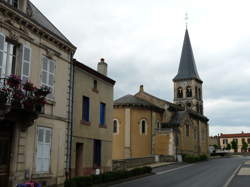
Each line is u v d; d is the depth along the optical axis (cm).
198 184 1861
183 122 4703
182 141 4581
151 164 3488
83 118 2056
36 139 1523
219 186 1766
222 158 5619
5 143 1380
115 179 1933
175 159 4097
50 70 1664
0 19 1339
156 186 1772
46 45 1634
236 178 2170
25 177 1436
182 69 6800
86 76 2086
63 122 1758
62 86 1769
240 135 11244
